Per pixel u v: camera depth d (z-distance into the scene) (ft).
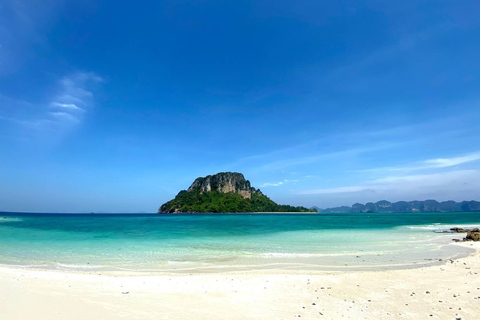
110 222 233.35
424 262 54.39
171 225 189.06
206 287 36.09
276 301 30.35
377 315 26.17
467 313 26.32
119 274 45.73
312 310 27.53
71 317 23.99
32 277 40.88
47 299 28.84
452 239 94.73
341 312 26.94
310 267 51.03
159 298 30.99
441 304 29.09
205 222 236.22
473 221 233.55
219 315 25.84
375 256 61.72
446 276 41.45
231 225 190.08
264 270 48.55
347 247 76.02
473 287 35.37
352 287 36.06
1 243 86.94
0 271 45.19
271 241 90.43
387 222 226.17
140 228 158.30
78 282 38.34
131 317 24.67
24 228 149.79
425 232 123.03
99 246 80.28
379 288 35.55
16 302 26.96
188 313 26.21
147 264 54.85
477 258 57.31
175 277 42.34
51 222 222.48
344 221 251.80
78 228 154.51
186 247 77.56
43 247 78.48
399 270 46.26
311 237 102.89
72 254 66.90
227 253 67.15
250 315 25.99
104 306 27.55
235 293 33.40
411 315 26.07
